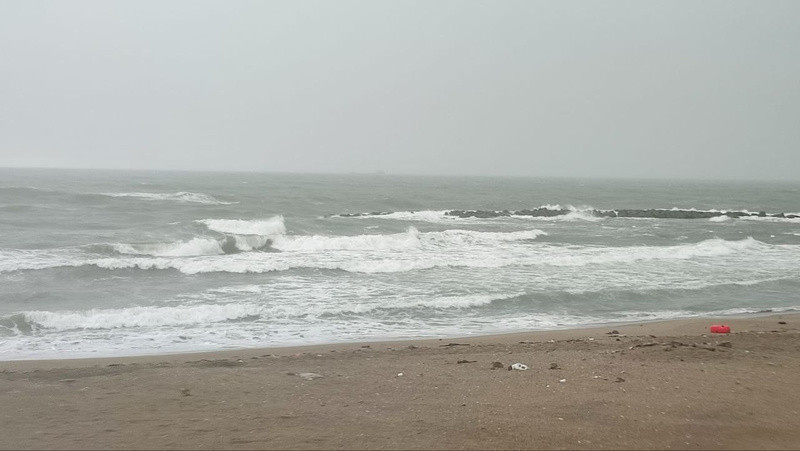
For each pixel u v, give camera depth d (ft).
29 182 247.70
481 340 38.34
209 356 33.73
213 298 51.31
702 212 165.78
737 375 24.48
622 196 275.18
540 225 126.52
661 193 319.88
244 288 55.52
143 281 57.88
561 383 23.22
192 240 77.20
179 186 248.32
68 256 68.18
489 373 25.55
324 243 82.84
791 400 21.15
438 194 253.65
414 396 21.77
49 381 25.22
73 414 19.88
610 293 56.24
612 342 34.88
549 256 77.15
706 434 17.58
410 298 52.60
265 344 38.19
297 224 105.09
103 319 42.60
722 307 52.44
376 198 198.90
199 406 20.77
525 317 47.78
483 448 16.15
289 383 24.18
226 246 79.36
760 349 30.89
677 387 22.44
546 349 32.83
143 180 323.16
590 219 147.23
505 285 59.06
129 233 86.69
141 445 16.55
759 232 118.01
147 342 38.27
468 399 21.18
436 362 28.94
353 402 21.07
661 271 69.00
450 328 43.73
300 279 60.39
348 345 37.06
